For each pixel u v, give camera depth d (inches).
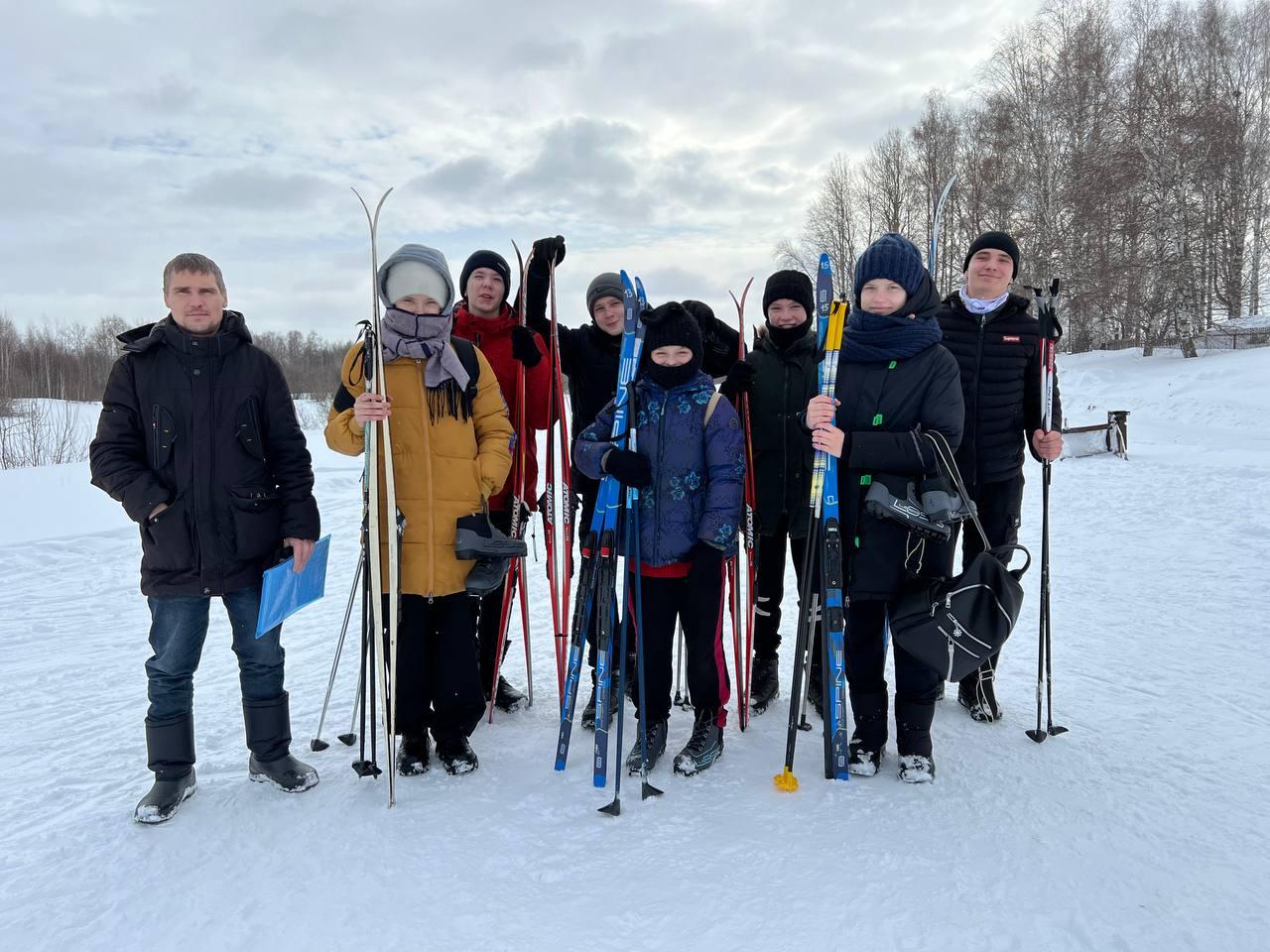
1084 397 833.5
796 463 123.3
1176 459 436.8
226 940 70.9
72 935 71.7
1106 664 141.8
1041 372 115.3
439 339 103.8
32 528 290.2
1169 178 1041.5
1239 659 142.0
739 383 120.7
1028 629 164.7
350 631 176.7
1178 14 1198.9
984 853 82.0
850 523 102.6
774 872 79.2
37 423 581.9
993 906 73.1
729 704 129.2
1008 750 107.4
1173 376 828.6
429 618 106.5
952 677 93.8
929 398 100.8
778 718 123.2
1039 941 68.4
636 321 106.7
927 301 104.4
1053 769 101.2
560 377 122.0
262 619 90.8
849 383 104.3
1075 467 433.7
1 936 71.5
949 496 96.6
